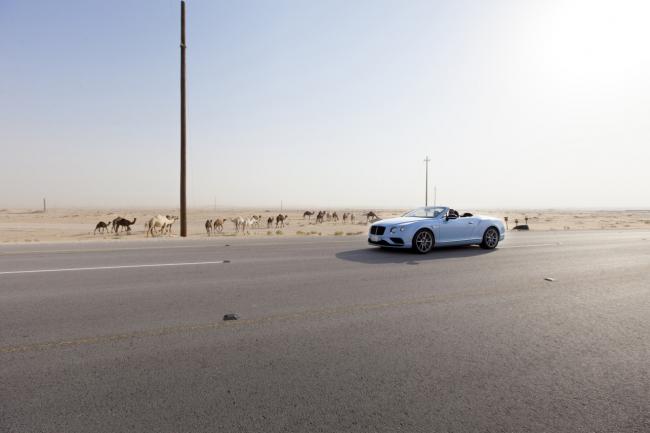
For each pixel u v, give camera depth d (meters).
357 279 7.25
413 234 11.01
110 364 3.38
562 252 12.00
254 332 4.26
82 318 4.70
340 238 16.66
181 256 10.22
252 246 12.87
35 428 2.40
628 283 7.23
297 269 8.29
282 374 3.22
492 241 12.78
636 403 2.81
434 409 2.69
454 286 6.75
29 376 3.12
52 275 7.44
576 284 7.09
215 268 8.34
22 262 9.04
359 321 4.70
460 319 4.83
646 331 4.45
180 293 6.04
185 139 18.33
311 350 3.75
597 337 4.23
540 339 4.14
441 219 11.63
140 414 2.58
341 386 3.01
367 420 2.54
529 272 8.27
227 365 3.39
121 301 5.52
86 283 6.73
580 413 2.65
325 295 5.98
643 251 12.46
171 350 3.72
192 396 2.83
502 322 4.73
